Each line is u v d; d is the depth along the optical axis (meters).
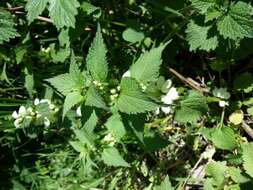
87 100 0.25
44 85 0.34
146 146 0.30
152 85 0.29
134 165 0.34
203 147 0.34
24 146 0.35
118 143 0.33
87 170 0.31
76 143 0.31
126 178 0.34
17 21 0.35
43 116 0.32
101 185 0.34
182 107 0.31
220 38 0.30
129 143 0.34
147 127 0.33
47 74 0.35
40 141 0.36
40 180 0.34
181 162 0.34
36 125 0.33
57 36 0.36
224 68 0.34
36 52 0.34
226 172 0.31
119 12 0.36
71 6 0.28
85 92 0.26
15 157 0.35
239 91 0.34
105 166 0.34
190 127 0.34
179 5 0.33
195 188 0.34
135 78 0.27
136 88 0.24
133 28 0.34
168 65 0.35
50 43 0.36
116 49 0.35
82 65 0.34
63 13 0.28
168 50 0.34
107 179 0.34
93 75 0.26
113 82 0.26
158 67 0.27
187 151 0.34
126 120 0.26
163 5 0.34
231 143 0.31
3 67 0.34
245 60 0.35
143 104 0.24
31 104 0.33
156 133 0.30
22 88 0.35
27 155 0.35
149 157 0.34
